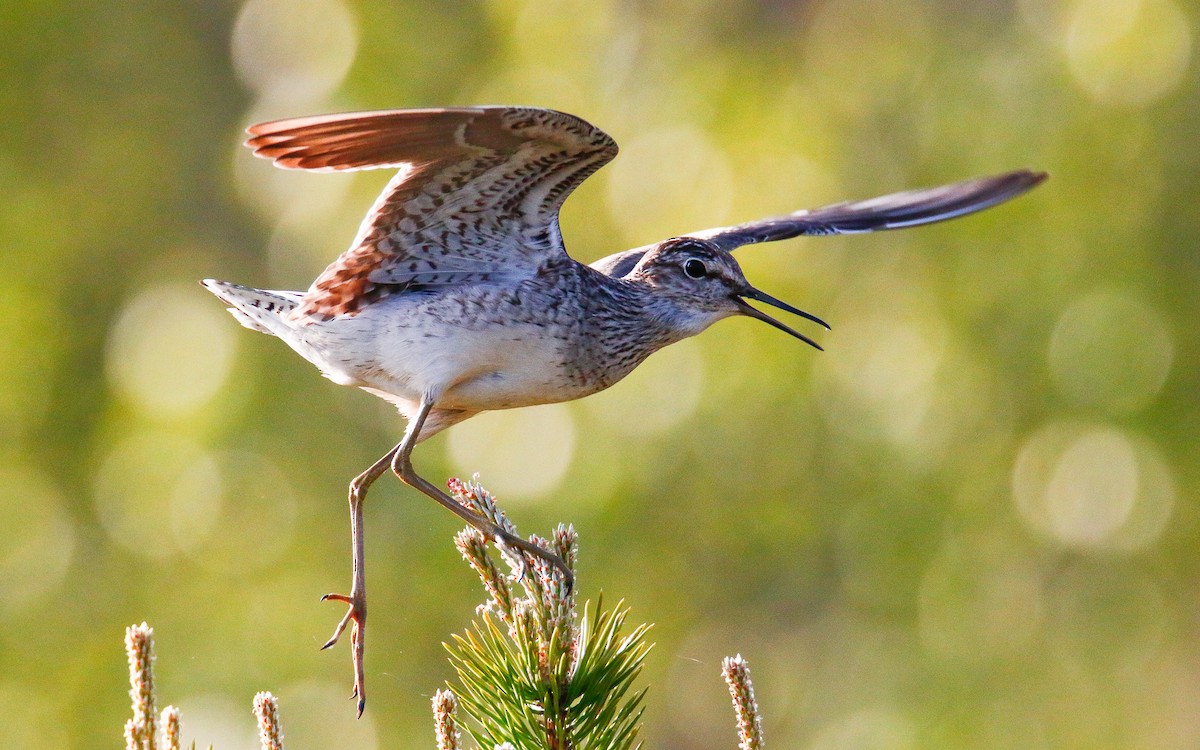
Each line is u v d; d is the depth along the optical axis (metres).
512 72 17.02
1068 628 16.47
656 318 9.52
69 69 19.25
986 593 16.28
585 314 8.88
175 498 16.86
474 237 8.52
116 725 16.42
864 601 16.91
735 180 16.11
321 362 8.85
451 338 8.54
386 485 16.91
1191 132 15.90
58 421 17.95
